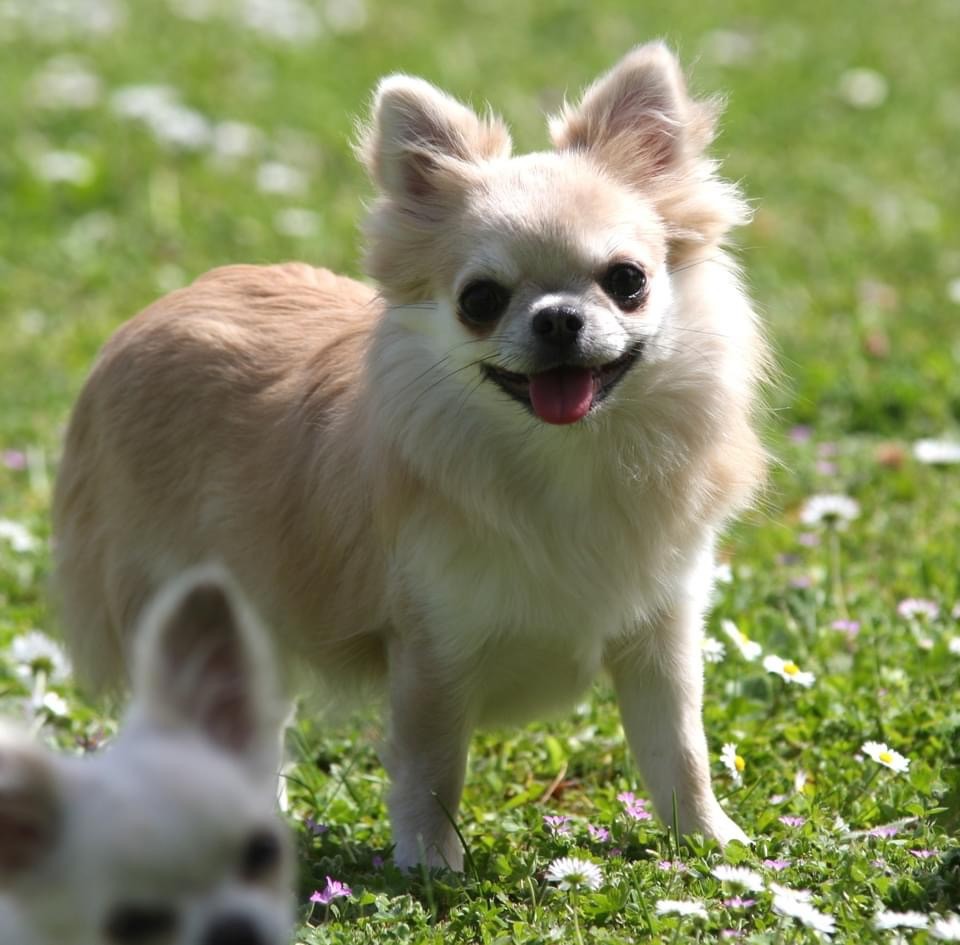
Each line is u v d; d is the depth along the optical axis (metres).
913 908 6.31
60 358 13.86
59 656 8.59
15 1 23.14
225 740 4.93
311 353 7.92
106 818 4.29
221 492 7.82
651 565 7.18
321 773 8.26
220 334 8.10
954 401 12.46
